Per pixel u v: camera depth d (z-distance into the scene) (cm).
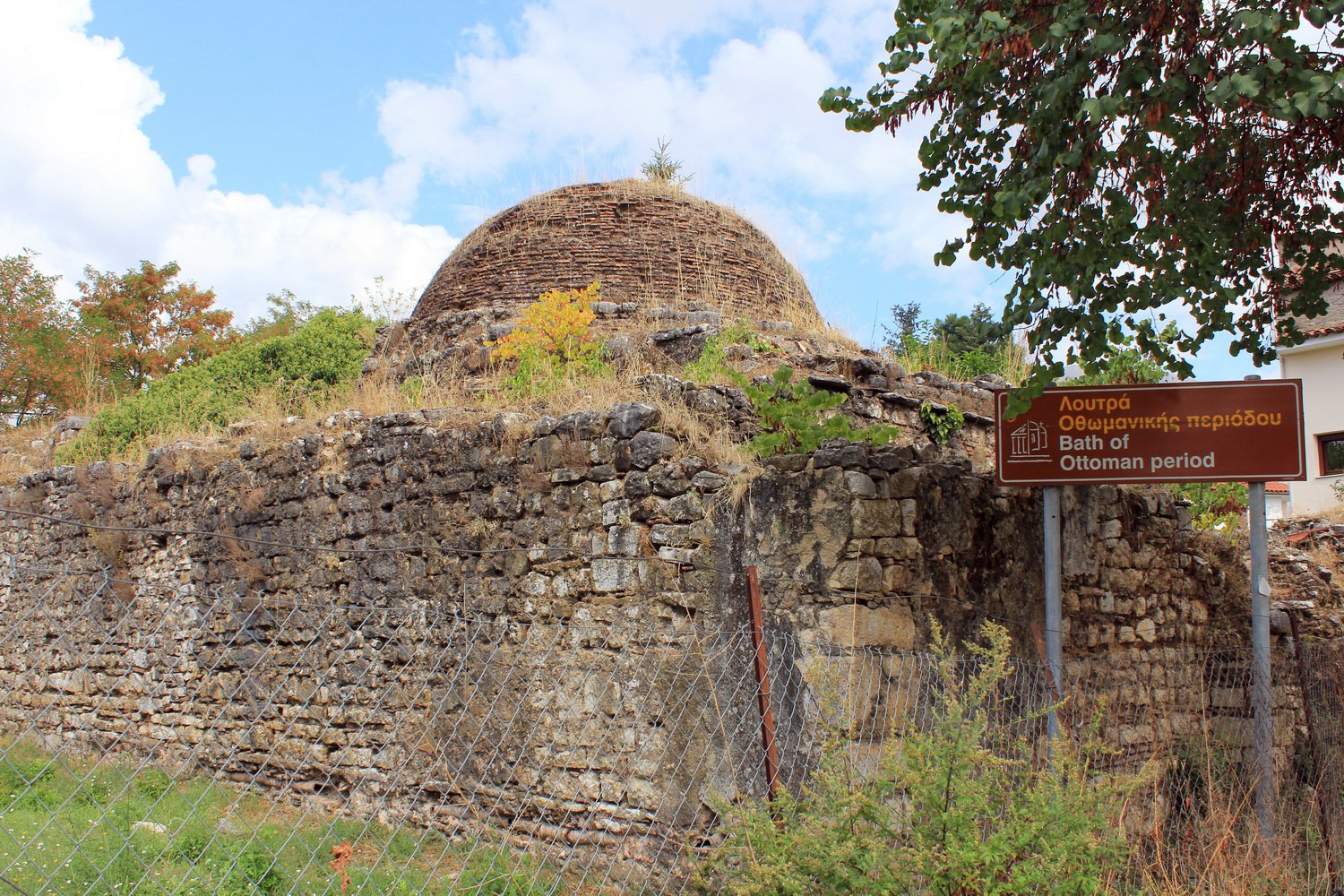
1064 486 675
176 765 979
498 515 750
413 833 721
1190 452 638
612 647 661
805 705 566
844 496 586
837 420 665
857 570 576
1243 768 841
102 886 502
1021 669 647
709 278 1334
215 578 1004
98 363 2814
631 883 610
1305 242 695
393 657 809
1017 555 686
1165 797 759
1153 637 841
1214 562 952
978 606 645
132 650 1088
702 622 622
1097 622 766
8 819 590
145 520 1102
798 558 593
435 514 798
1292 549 1239
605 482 683
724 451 668
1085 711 722
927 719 584
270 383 1738
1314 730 748
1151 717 813
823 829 404
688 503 639
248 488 983
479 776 722
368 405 1030
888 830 410
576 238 1353
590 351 1096
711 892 448
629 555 661
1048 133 538
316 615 889
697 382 794
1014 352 1273
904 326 3031
